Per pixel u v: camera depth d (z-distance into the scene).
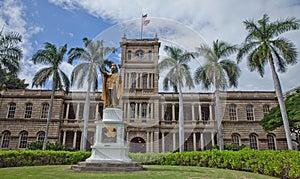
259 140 33.00
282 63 19.14
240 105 34.53
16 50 20.86
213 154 14.11
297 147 28.97
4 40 20.53
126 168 7.85
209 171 10.31
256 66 19.53
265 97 34.50
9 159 13.58
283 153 9.89
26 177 6.88
